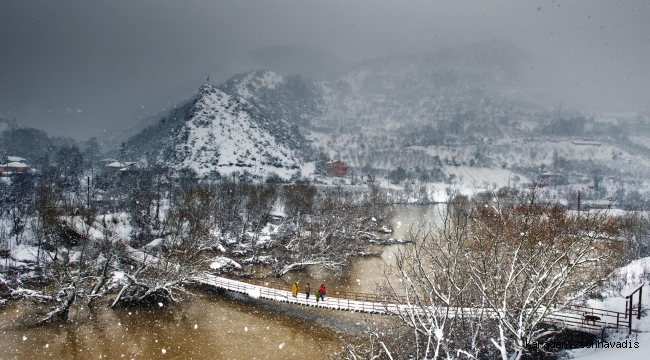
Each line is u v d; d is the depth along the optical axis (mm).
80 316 48562
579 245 28438
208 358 39344
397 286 57281
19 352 39750
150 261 56438
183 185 134125
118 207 104688
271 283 60906
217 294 56281
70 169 158000
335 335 43781
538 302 20969
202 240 71625
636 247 66375
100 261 64438
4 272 60500
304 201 99250
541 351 32562
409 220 112188
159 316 49094
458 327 32375
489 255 28141
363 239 90000
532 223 38906
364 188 193875
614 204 150875
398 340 38469
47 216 67438
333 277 65625
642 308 38500
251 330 45469
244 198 107750
